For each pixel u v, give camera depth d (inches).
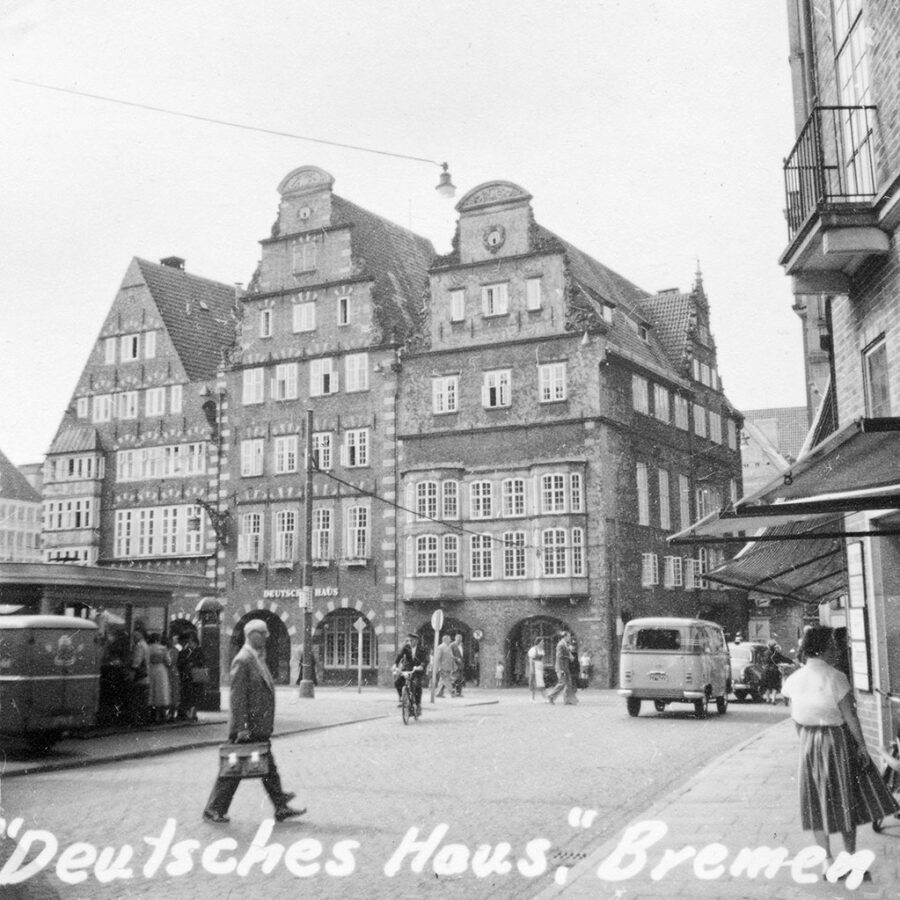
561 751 763.4
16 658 698.2
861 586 571.5
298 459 2073.1
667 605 2031.3
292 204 2144.4
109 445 2325.3
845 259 536.1
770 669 1405.0
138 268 2365.9
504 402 1897.1
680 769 661.3
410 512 1905.8
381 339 2025.1
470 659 1879.9
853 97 549.0
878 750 545.0
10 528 2765.7
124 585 926.4
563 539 1809.8
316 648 2010.3
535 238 1909.4
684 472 2204.7
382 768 661.3
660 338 2358.5
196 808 505.4
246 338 2161.7
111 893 350.9
